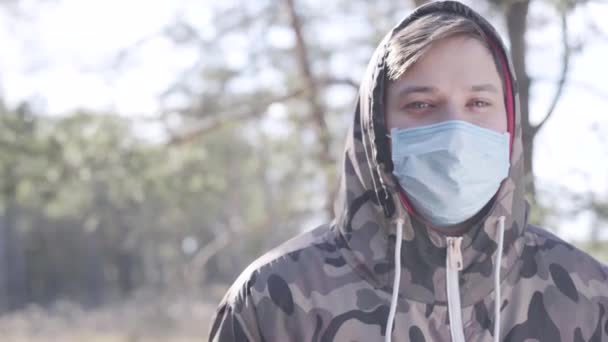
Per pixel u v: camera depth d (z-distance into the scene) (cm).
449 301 227
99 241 2947
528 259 235
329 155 784
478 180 223
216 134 952
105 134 783
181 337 1839
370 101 232
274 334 223
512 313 228
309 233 244
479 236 231
